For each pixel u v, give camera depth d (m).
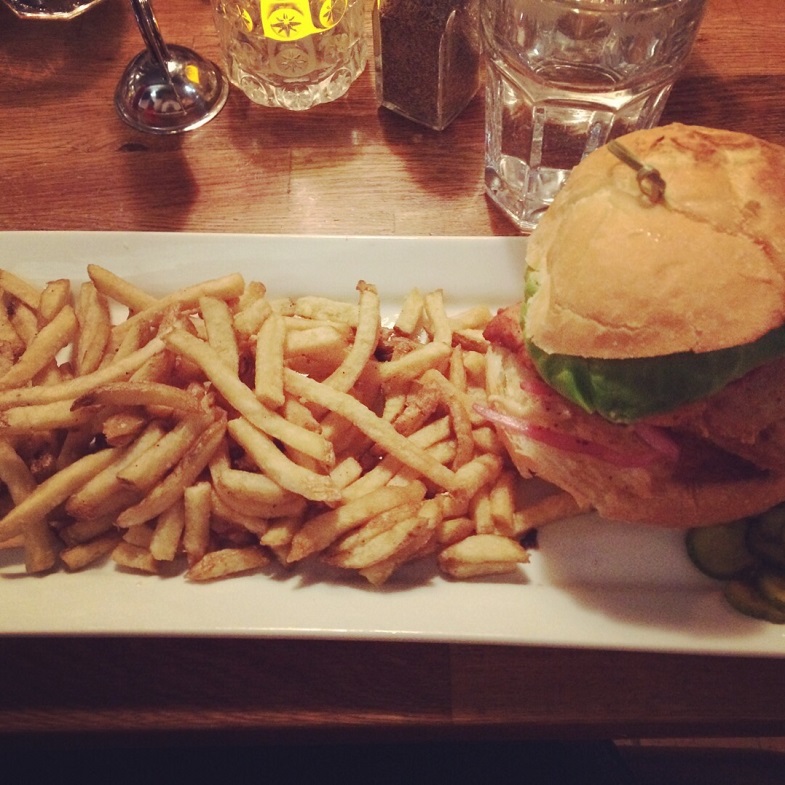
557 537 0.35
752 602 0.33
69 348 0.39
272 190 0.43
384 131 0.44
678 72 0.39
